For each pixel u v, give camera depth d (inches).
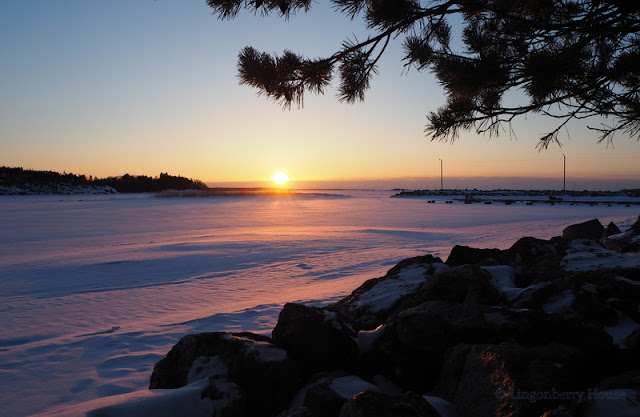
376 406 92.2
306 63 137.1
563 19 133.0
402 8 127.2
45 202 2647.6
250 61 134.1
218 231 989.2
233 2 123.8
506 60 136.3
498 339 132.3
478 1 127.9
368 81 144.1
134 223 1219.9
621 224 983.0
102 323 291.0
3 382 187.6
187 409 102.6
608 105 145.0
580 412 96.7
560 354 110.1
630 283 146.7
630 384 106.4
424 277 203.0
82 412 93.5
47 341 248.7
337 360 139.7
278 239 810.8
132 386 180.5
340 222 1251.2
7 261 574.9
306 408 104.0
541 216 1465.3
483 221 1267.2
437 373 135.3
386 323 162.7
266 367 123.9
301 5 130.8
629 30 124.8
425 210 1857.8
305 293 365.7
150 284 427.2
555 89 133.6
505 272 200.1
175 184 5940.0
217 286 414.6
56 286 421.1
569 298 150.4
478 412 100.6
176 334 255.3
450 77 144.1
